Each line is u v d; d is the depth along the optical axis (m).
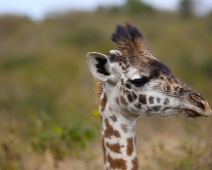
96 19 66.12
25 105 34.25
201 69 41.97
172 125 21.89
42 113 21.52
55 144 19.77
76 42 57.62
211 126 18.33
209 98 32.06
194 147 17.50
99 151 22.19
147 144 21.39
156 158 17.72
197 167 16.69
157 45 50.97
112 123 13.02
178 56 45.19
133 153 12.99
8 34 69.06
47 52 53.41
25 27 67.00
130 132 13.02
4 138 20.70
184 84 12.55
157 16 67.62
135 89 12.73
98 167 19.67
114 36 13.53
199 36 54.22
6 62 52.34
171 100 12.43
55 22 67.12
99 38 58.16
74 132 19.58
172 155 17.69
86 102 32.72
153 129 25.38
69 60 48.44
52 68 46.16
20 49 58.62
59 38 60.44
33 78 42.97
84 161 19.84
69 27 65.31
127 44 13.27
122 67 12.89
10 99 36.50
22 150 20.09
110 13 69.62
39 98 35.72
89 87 37.72
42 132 20.17
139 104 12.73
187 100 12.27
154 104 12.59
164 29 58.16
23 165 19.67
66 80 41.41
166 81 12.57
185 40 52.16
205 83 37.66
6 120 26.64
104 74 12.85
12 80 43.56
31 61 51.94
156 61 12.91
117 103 12.95
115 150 12.97
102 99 13.26
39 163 19.61
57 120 26.34
